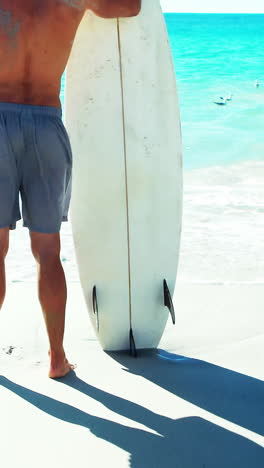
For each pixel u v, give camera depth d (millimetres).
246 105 16906
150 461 2621
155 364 3689
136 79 3744
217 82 20656
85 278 3898
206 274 5395
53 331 3432
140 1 3691
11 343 3928
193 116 15594
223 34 39938
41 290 3396
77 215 3857
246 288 4984
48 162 3299
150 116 3766
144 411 3072
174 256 3920
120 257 3834
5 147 3174
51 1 3188
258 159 11000
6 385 3348
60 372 3451
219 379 3461
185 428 2902
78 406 3119
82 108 3799
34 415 3018
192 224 6836
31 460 2623
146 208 3814
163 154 3812
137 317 3889
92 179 3799
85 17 3773
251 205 7672
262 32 42031
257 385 3385
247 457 2660
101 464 2596
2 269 3340
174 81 3842
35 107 3223
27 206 3377
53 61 3246
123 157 3758
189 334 4137
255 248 6090
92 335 4164
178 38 36062
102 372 3559
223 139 12875
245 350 3861
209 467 2578
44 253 3404
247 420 2992
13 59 3131
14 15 3100
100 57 3754
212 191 8500
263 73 22391
